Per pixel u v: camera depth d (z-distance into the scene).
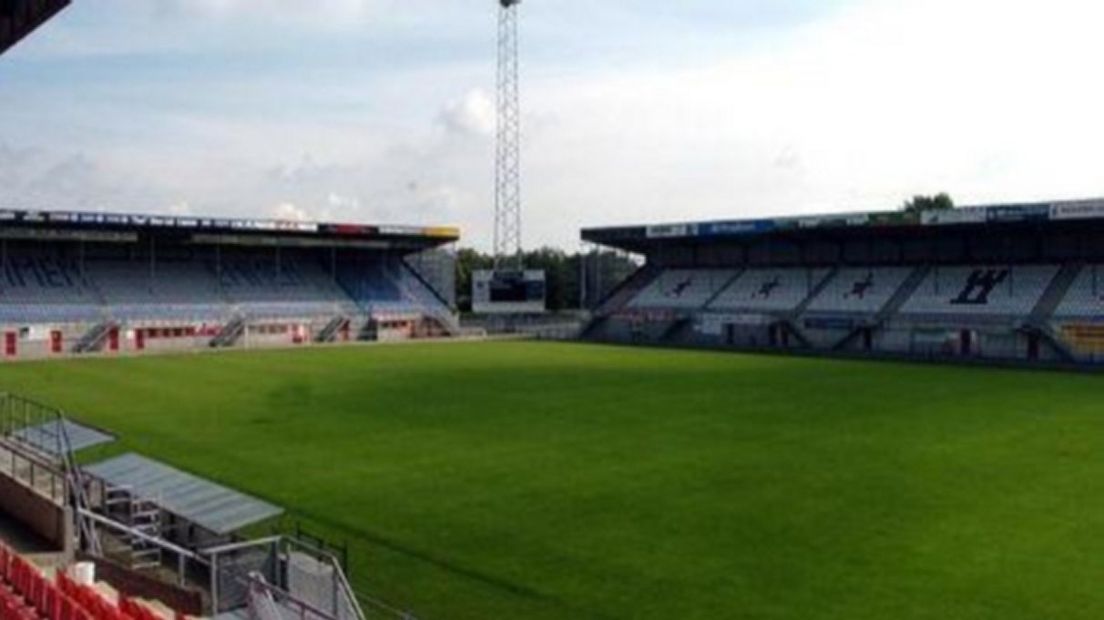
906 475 26.11
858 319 69.38
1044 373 51.94
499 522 21.95
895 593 17.03
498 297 89.69
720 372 52.69
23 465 22.81
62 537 17.97
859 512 22.42
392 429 33.97
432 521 22.08
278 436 32.72
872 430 33.09
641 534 20.88
